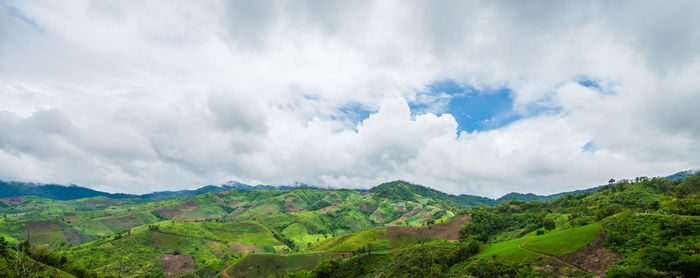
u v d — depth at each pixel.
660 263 95.94
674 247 101.75
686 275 89.06
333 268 185.50
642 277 93.25
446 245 192.88
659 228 115.06
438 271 143.88
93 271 175.62
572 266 116.94
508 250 150.38
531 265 126.62
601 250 118.62
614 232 122.94
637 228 120.31
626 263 102.81
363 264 188.75
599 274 106.69
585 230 139.25
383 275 159.25
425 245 196.25
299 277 189.75
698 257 90.06
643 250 104.56
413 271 148.88
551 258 126.88
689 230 107.75
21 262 42.03
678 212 141.38
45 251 154.50
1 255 111.62
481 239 195.88
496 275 126.25
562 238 141.25
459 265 149.38
